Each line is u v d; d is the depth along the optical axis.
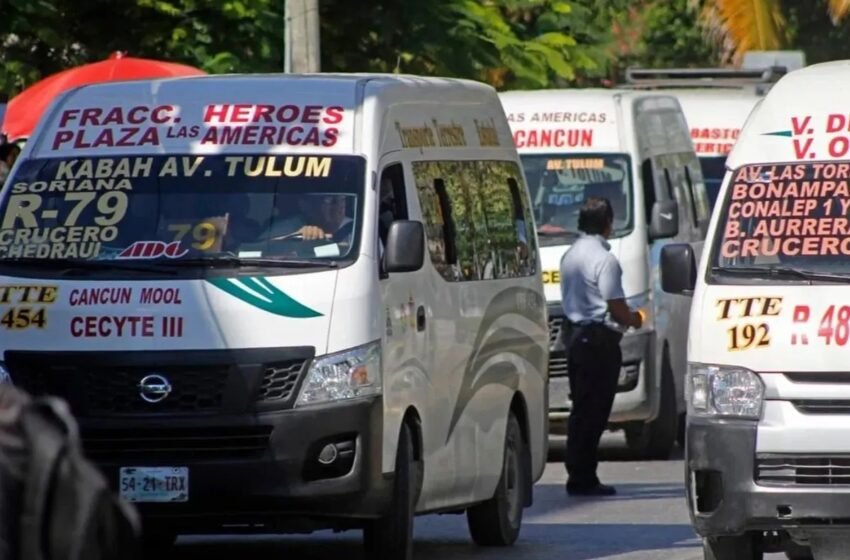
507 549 33.78
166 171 30.45
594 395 41.19
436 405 31.00
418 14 60.53
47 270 29.48
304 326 28.44
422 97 32.62
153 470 28.27
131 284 28.95
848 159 28.72
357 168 30.03
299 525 28.69
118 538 12.00
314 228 29.48
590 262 40.66
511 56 63.50
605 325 40.94
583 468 41.47
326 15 59.88
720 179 61.34
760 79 68.62
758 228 28.20
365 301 28.67
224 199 30.00
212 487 28.16
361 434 28.31
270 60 57.84
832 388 26.31
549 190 50.03
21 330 29.06
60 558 11.75
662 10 117.75
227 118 30.88
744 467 26.55
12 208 30.45
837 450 26.22
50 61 58.66
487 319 33.50
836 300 26.81
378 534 29.48
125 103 31.38
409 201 30.86
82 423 28.53
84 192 30.45
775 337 26.67
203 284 28.81
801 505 26.22
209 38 57.66
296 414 28.17
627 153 49.91
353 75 32.06
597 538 34.88
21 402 12.05
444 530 36.91
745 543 27.95
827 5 100.25
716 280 27.70
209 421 28.27
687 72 68.69
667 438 50.66
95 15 58.22
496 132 36.16
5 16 56.00
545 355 36.84
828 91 29.42
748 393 26.64
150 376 28.50
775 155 29.00
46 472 11.78
